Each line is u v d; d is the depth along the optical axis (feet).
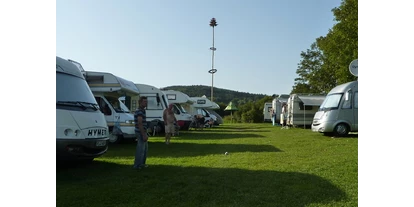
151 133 62.80
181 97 79.82
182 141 50.37
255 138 55.26
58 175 23.41
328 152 34.30
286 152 35.09
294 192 18.53
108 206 16.42
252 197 17.66
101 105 45.42
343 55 77.97
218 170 25.21
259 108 183.42
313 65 154.20
